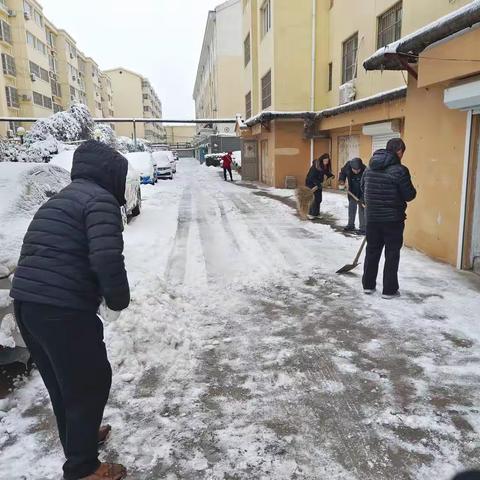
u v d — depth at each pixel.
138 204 10.52
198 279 5.57
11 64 38.00
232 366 3.42
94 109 65.94
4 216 4.04
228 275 5.77
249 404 2.93
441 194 6.17
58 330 2.01
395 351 3.61
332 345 3.74
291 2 16.55
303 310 4.53
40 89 42.78
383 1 11.45
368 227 4.74
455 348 3.64
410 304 4.60
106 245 1.96
